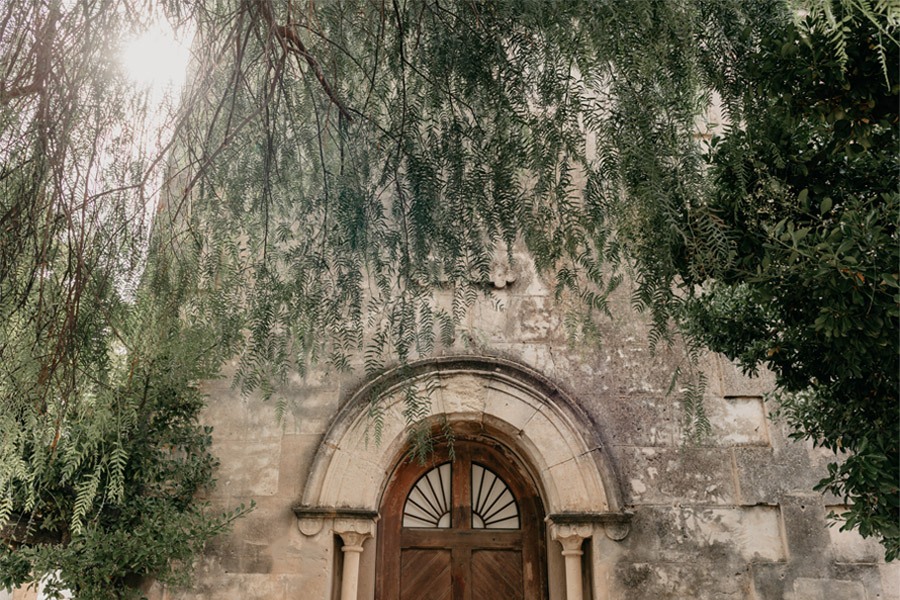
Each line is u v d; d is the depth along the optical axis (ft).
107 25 7.39
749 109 9.59
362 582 18.60
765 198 10.30
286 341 9.77
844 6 7.23
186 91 8.39
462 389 19.13
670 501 18.45
